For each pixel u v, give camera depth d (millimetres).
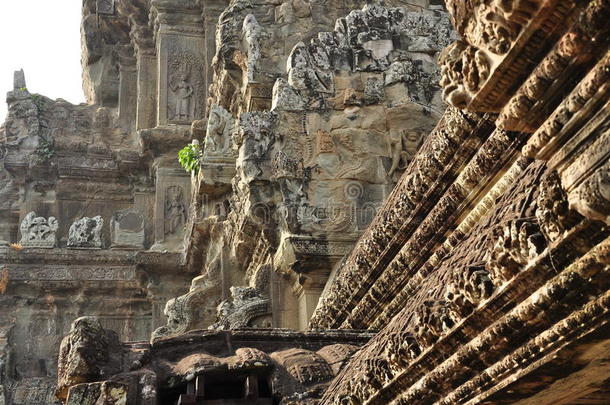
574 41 2246
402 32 10266
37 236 20422
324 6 11578
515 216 3131
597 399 3502
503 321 2920
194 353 5812
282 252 9172
